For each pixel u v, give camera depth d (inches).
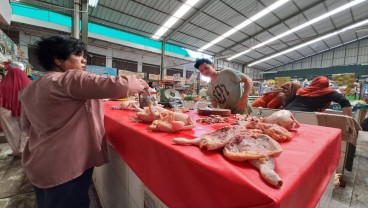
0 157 105.5
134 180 40.2
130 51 484.7
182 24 372.2
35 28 321.4
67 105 33.2
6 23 171.5
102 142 41.9
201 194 20.4
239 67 713.6
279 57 668.7
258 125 33.1
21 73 105.0
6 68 138.6
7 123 102.5
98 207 65.6
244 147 22.7
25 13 298.5
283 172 19.3
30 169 34.1
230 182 17.2
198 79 284.5
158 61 546.0
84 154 36.7
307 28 423.8
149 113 40.4
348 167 90.7
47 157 32.8
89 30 362.9
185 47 509.4
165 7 315.3
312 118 83.8
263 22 382.6
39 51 35.0
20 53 229.5
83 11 229.9
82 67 38.4
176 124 32.7
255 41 479.5
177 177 23.9
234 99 80.9
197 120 47.6
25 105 34.8
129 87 31.9
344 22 409.4
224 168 18.9
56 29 323.0
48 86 31.0
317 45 601.6
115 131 44.8
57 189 34.2
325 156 30.0
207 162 20.4
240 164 20.8
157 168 27.9
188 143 26.2
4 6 157.8
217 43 486.0
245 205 16.0
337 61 651.5
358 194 74.9
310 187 22.8
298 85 116.0
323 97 94.1
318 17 371.6
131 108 63.9
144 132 32.8
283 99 114.2
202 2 306.3
